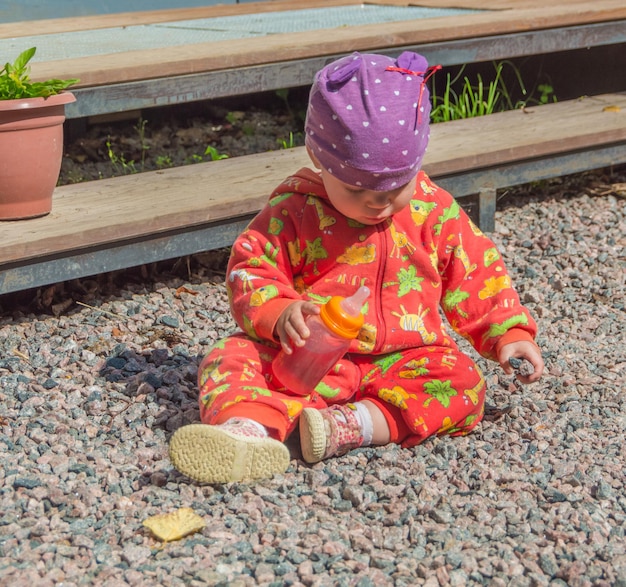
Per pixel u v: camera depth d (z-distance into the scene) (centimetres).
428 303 261
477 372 260
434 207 262
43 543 212
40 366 307
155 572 201
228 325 346
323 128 235
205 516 222
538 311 364
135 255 347
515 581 201
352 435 247
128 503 228
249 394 237
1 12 610
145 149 568
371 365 259
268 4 664
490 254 266
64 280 333
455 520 223
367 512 227
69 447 256
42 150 334
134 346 325
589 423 274
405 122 232
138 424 268
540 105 562
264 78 430
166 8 676
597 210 476
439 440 260
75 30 548
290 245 256
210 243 365
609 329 348
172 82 406
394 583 200
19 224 338
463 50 486
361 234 254
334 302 241
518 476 241
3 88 327
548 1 598
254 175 406
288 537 214
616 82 582
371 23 521
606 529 220
